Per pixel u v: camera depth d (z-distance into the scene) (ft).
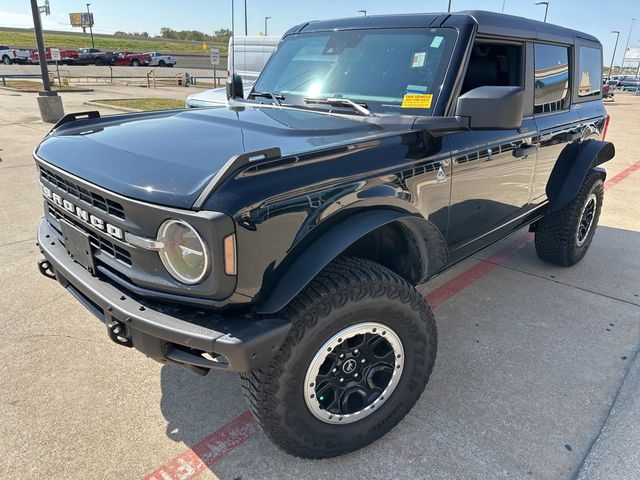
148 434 8.33
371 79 9.64
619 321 12.15
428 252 8.83
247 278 6.12
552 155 12.59
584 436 8.40
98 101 57.00
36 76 100.68
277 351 6.41
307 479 7.54
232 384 9.66
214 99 27.02
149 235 6.21
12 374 9.69
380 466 7.78
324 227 6.84
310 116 9.15
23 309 12.06
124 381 9.61
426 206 8.52
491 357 10.57
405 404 8.31
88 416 8.68
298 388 6.99
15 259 14.87
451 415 8.85
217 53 62.13
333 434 7.63
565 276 14.67
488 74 10.52
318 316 6.79
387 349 7.89
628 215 20.81
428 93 8.91
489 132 9.96
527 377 9.93
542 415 8.88
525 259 15.96
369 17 10.71
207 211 5.75
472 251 10.93
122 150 7.39
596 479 7.55
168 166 6.62
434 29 9.46
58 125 9.36
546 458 7.93
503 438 8.34
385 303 7.34
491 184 10.29
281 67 11.37
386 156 7.61
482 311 12.51
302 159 6.61
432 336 8.21
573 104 13.87
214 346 5.97
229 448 8.10
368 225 7.02
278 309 6.30
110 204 6.60
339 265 7.30
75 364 10.06
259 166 6.20
